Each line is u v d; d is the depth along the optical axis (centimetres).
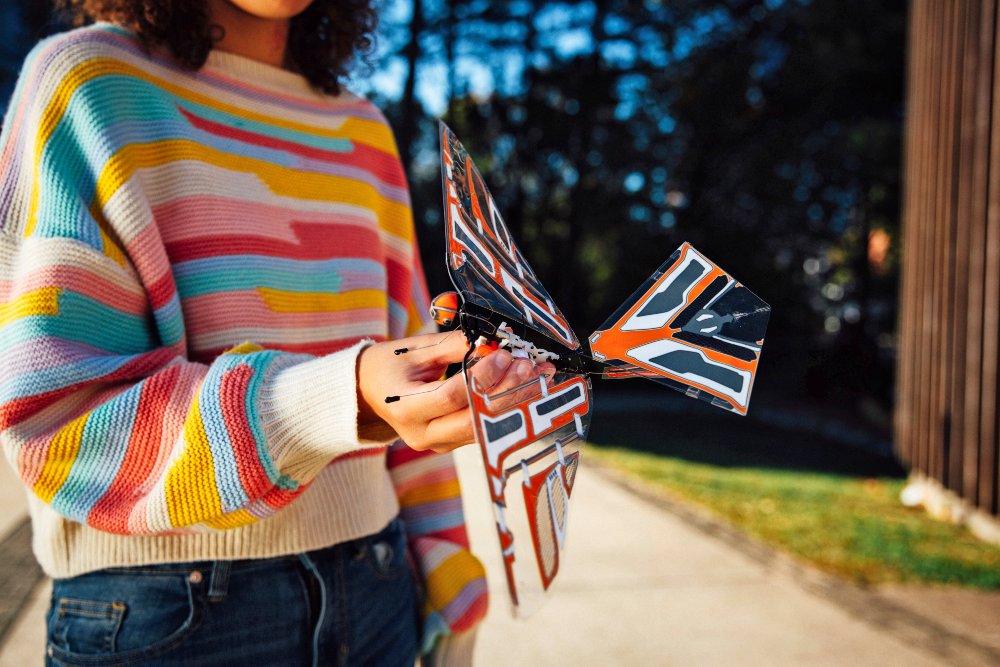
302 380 78
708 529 457
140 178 98
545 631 307
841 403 1432
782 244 1805
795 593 360
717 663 287
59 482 79
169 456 79
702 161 1783
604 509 486
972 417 499
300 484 81
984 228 492
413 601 127
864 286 1620
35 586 306
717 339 77
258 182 110
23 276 86
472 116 1886
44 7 140
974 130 510
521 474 64
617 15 1819
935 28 595
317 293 112
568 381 73
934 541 465
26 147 94
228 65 116
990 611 354
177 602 96
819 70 1538
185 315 101
